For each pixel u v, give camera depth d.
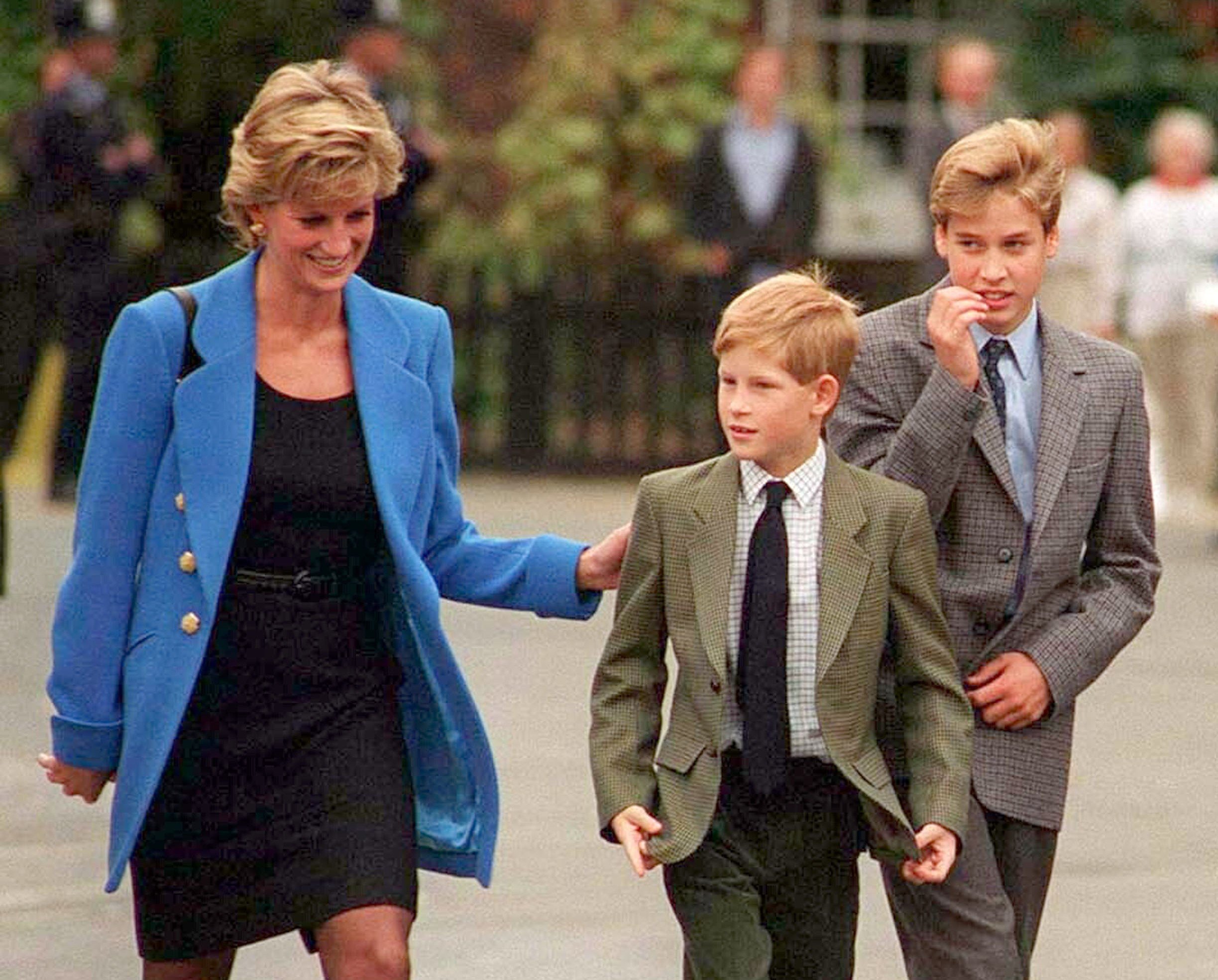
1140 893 27.14
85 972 23.81
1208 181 68.06
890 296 69.38
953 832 18.30
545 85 65.94
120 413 17.95
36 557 44.97
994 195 18.88
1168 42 71.50
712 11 67.19
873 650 18.45
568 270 64.25
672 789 18.44
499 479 59.78
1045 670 19.16
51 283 59.03
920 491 18.94
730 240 56.31
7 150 65.75
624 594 18.83
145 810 17.83
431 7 66.00
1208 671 38.72
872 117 70.12
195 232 68.00
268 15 66.00
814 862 18.73
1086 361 19.53
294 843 17.75
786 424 18.34
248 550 17.92
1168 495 58.66
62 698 18.11
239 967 24.30
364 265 40.09
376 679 18.19
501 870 27.48
